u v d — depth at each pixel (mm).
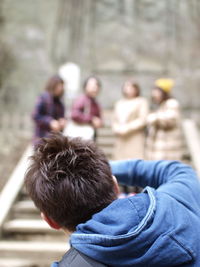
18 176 4719
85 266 771
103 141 5984
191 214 870
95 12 9117
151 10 9078
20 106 8242
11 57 8539
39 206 876
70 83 6430
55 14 8938
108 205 856
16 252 3621
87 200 842
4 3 8805
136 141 4285
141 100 4391
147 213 812
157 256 759
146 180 1221
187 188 1005
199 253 801
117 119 4398
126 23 9070
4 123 7570
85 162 875
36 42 8719
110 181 893
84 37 8992
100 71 8805
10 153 6547
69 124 4457
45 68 8578
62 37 8891
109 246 763
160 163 1228
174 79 8531
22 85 8383
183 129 6293
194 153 5148
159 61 8852
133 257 768
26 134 7191
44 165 877
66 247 3643
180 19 8961
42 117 4039
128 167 1251
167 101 4117
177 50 8836
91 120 4289
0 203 4203
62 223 874
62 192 836
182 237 793
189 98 8297
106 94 8555
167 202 858
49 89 4133
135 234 765
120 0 9117
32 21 8828
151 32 8992
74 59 8844
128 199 856
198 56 8727
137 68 8805
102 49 8969
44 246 3664
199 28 8844
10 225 3984
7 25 8758
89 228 801
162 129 4109
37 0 8898
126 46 8977
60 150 904
